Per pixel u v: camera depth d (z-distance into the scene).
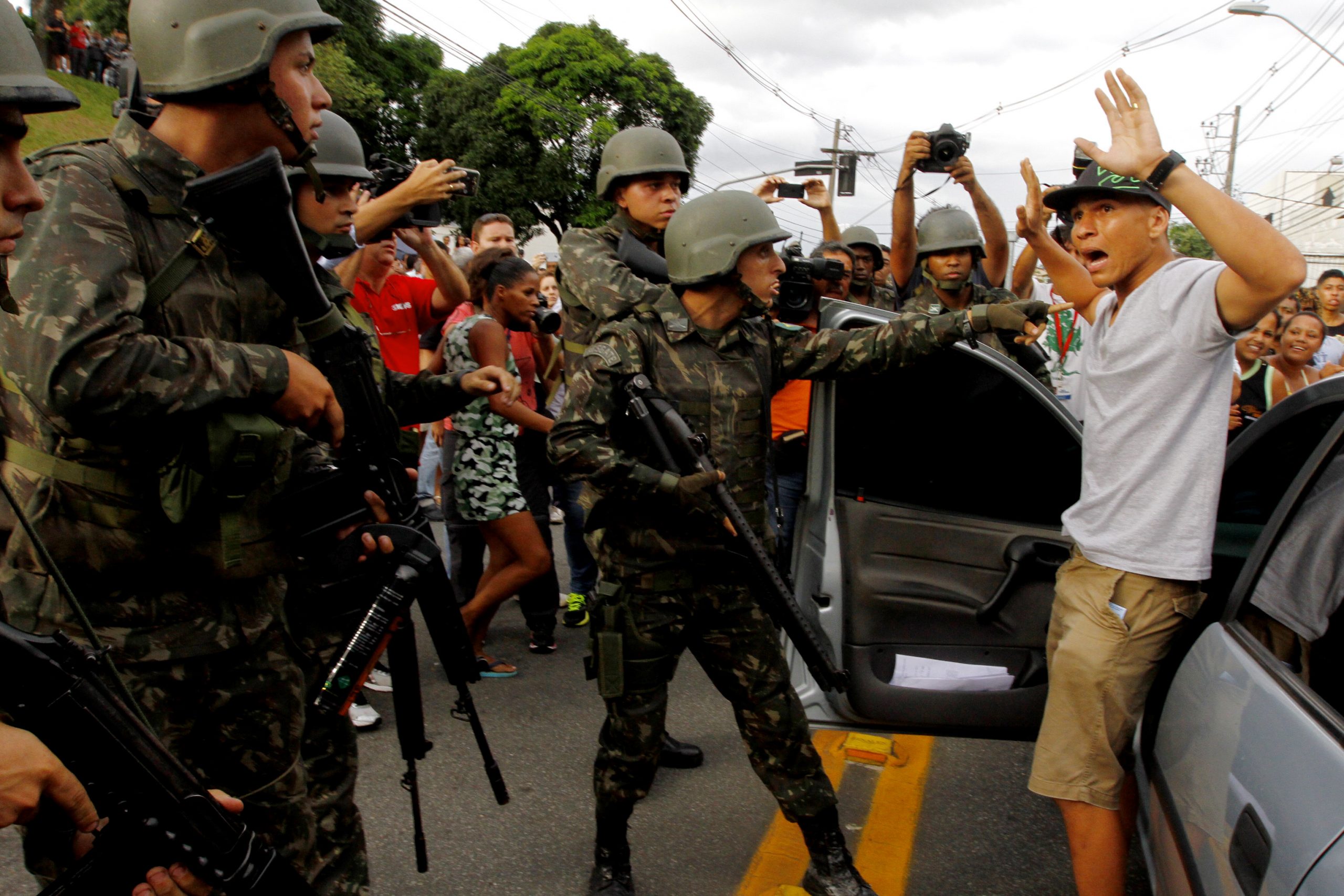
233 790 1.58
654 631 2.20
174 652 1.45
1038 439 2.91
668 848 2.67
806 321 3.04
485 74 28.25
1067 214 2.04
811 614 2.67
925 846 2.72
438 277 4.09
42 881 1.35
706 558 2.18
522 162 28.11
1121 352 1.93
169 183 1.42
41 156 1.34
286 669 1.62
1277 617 1.68
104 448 1.37
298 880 1.19
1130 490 1.92
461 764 3.14
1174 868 1.74
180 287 1.41
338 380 1.54
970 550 2.90
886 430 2.90
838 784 3.08
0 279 1.13
